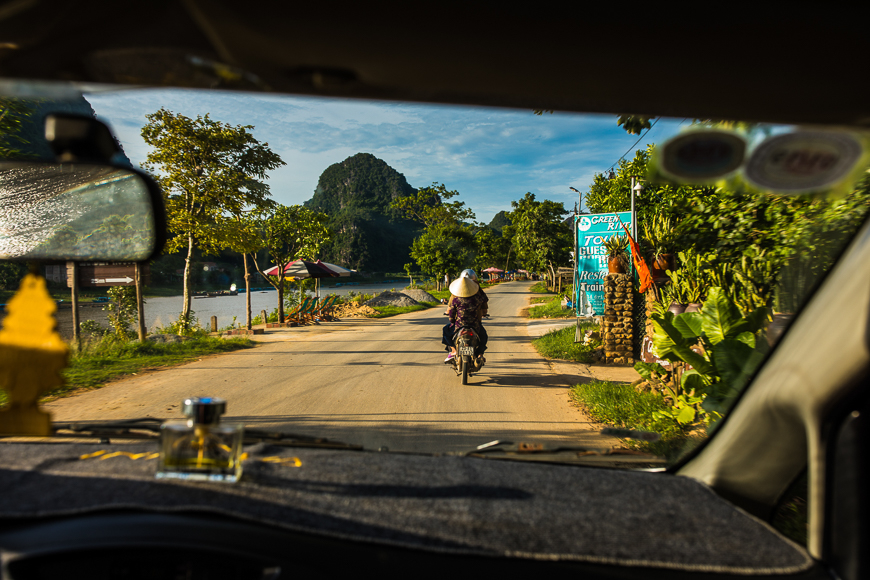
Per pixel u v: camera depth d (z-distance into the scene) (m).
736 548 1.14
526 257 51.53
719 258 5.57
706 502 1.35
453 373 8.78
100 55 0.72
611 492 1.40
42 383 1.24
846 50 0.67
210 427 1.30
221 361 10.30
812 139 0.73
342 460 1.53
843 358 1.07
